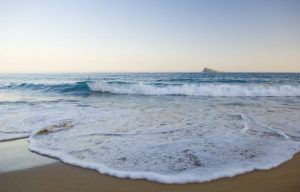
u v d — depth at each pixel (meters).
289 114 8.72
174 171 3.90
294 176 3.76
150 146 5.08
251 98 14.79
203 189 3.40
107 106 11.02
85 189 3.45
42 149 5.02
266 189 3.38
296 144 5.22
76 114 8.83
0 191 3.43
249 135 5.86
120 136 5.86
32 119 7.96
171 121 7.52
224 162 4.23
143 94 17.62
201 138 5.61
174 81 30.03
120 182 3.63
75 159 4.48
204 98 14.79
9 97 15.66
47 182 3.68
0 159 4.58
